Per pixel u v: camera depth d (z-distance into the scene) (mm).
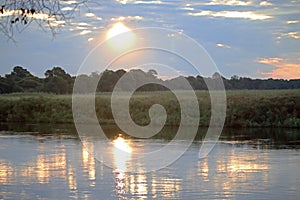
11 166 21406
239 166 21438
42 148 27422
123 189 16672
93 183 17812
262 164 21906
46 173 19734
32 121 47469
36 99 47969
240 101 41125
